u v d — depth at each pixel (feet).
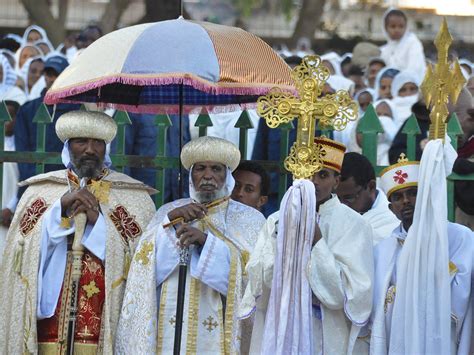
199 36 53.88
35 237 54.29
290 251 49.47
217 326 52.95
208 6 133.28
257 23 132.46
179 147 60.34
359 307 49.62
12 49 92.84
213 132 69.51
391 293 50.08
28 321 53.67
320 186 50.96
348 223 50.60
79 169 54.80
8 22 127.24
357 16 130.82
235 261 53.06
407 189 51.03
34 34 93.56
